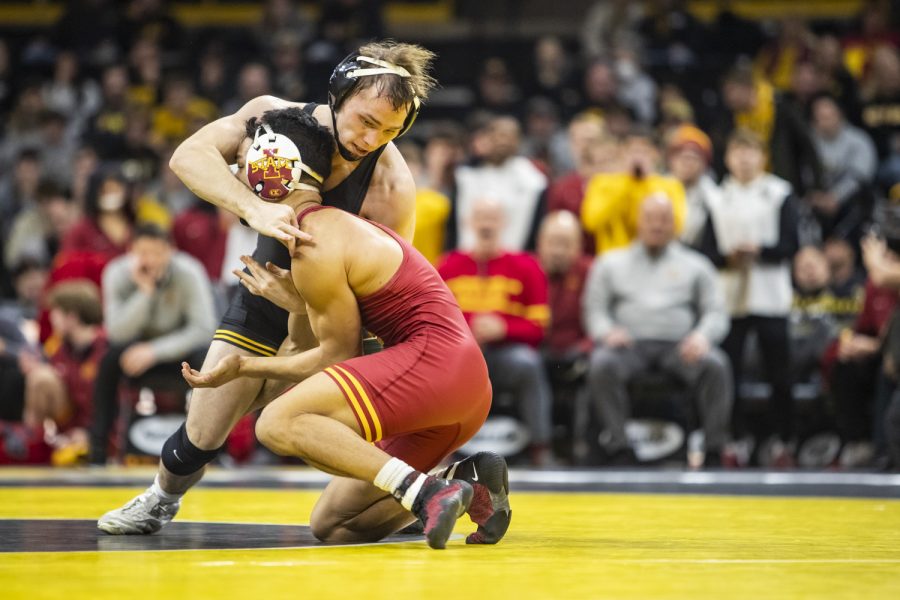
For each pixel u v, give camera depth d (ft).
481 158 71.72
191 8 127.75
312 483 51.44
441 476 27.68
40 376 64.85
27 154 92.22
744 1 117.80
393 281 26.81
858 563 24.71
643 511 38.37
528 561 24.62
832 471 61.57
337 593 19.99
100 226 71.61
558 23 119.14
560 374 66.59
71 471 59.77
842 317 71.26
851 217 79.56
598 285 65.31
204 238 74.69
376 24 105.19
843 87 89.56
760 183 66.74
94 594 19.85
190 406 29.19
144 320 63.46
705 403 63.52
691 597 19.93
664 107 89.25
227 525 32.65
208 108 99.09
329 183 28.22
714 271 65.67
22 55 114.62
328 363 26.73
